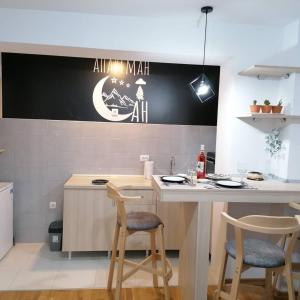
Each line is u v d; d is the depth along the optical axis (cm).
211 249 321
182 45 284
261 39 294
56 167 367
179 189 215
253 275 292
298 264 244
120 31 276
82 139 368
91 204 322
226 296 215
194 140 381
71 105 361
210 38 287
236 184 232
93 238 326
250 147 300
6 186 330
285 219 177
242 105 296
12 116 355
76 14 271
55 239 344
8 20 265
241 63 293
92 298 256
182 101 375
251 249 205
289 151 271
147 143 376
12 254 337
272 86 297
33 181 365
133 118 372
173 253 353
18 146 359
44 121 359
